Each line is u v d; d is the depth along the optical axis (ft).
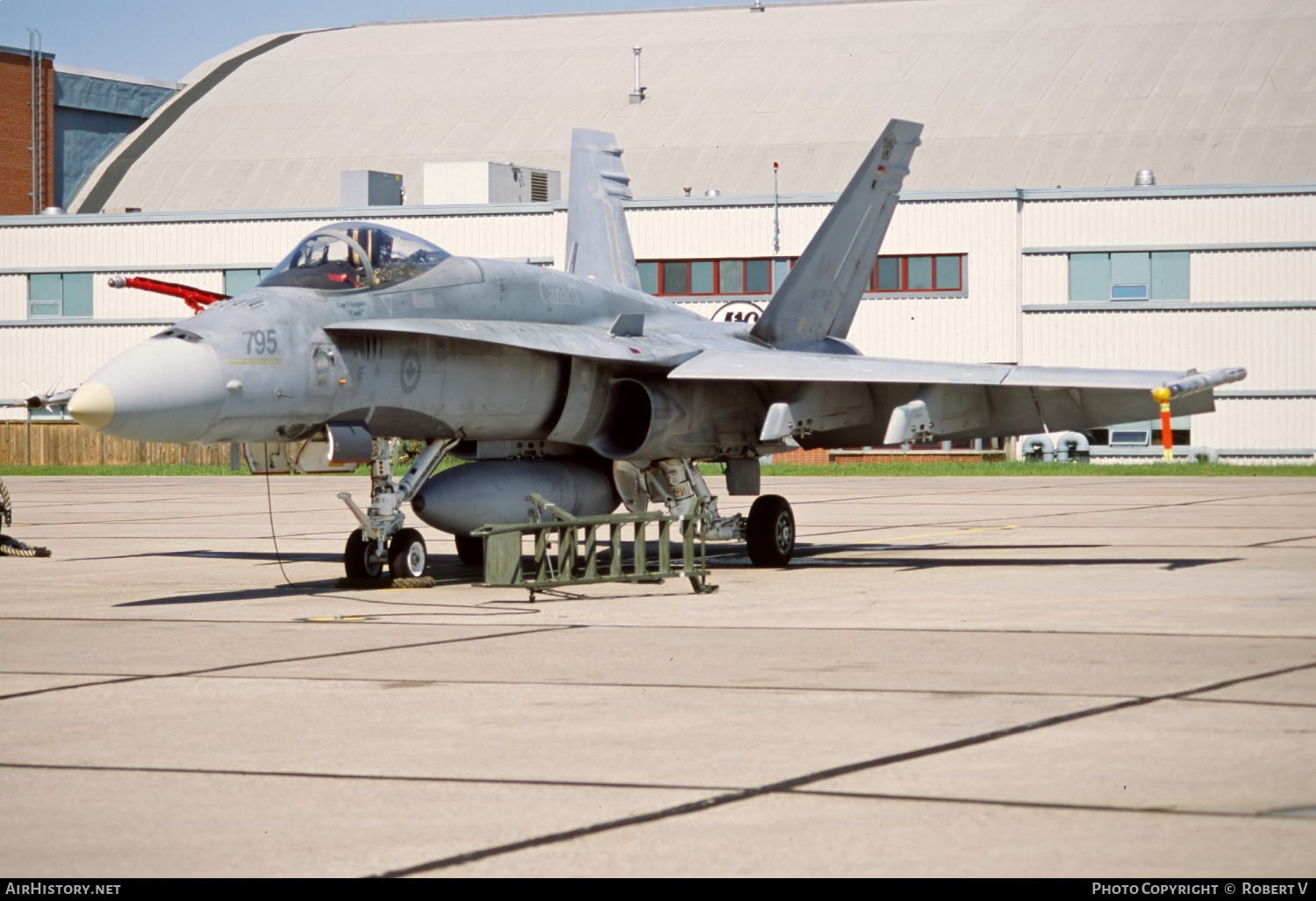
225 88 340.80
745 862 26.94
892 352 234.38
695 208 238.68
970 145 275.18
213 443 67.72
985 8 326.03
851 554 92.53
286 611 64.90
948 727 37.81
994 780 32.35
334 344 70.28
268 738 37.55
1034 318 230.48
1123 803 30.30
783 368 81.76
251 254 253.03
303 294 70.38
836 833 28.53
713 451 88.74
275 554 95.91
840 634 55.62
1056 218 229.04
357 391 71.56
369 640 55.16
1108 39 297.74
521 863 27.02
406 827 29.37
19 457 263.90
